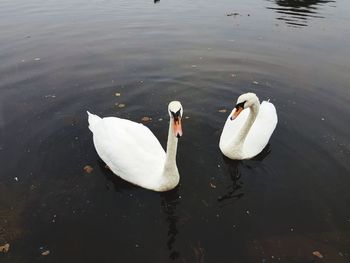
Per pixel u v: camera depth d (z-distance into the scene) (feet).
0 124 38.17
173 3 77.87
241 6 76.69
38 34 59.41
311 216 28.27
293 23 67.05
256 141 35.73
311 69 50.42
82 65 50.60
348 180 31.55
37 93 43.91
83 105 42.16
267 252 25.48
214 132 38.68
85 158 34.47
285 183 31.60
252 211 28.76
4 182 31.14
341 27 65.31
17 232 26.71
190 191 30.83
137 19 67.36
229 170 33.40
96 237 26.43
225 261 24.75
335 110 41.34
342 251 25.72
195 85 46.85
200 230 27.09
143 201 29.86
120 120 34.30
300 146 36.14
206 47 56.80
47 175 32.14
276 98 44.06
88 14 69.21
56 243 25.94
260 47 57.00
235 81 47.75
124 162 31.55
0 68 48.85
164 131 38.83
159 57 53.42
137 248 25.64
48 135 37.06
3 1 76.69
